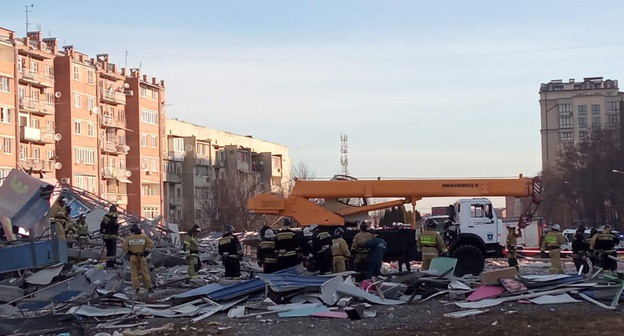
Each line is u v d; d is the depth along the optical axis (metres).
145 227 34.88
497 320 16.33
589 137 94.44
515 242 29.09
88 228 33.34
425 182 27.81
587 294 18.89
